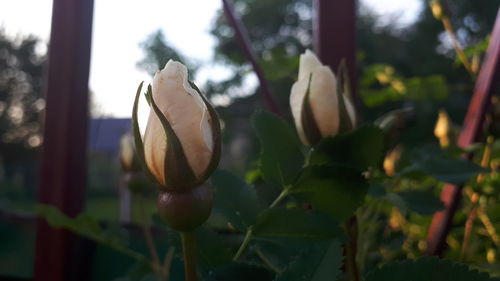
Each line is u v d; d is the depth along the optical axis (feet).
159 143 0.30
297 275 0.32
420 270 0.29
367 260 0.69
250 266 0.37
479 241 0.76
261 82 0.68
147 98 0.31
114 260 0.87
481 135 0.65
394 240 0.73
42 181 0.81
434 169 0.52
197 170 0.30
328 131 0.43
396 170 0.66
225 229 0.61
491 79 0.64
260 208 0.43
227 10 0.70
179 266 0.77
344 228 0.45
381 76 1.12
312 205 0.43
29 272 1.01
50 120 0.81
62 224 0.68
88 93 0.83
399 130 0.54
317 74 0.44
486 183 0.78
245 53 0.69
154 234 0.84
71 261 0.82
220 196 0.43
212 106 0.30
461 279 0.28
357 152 0.42
